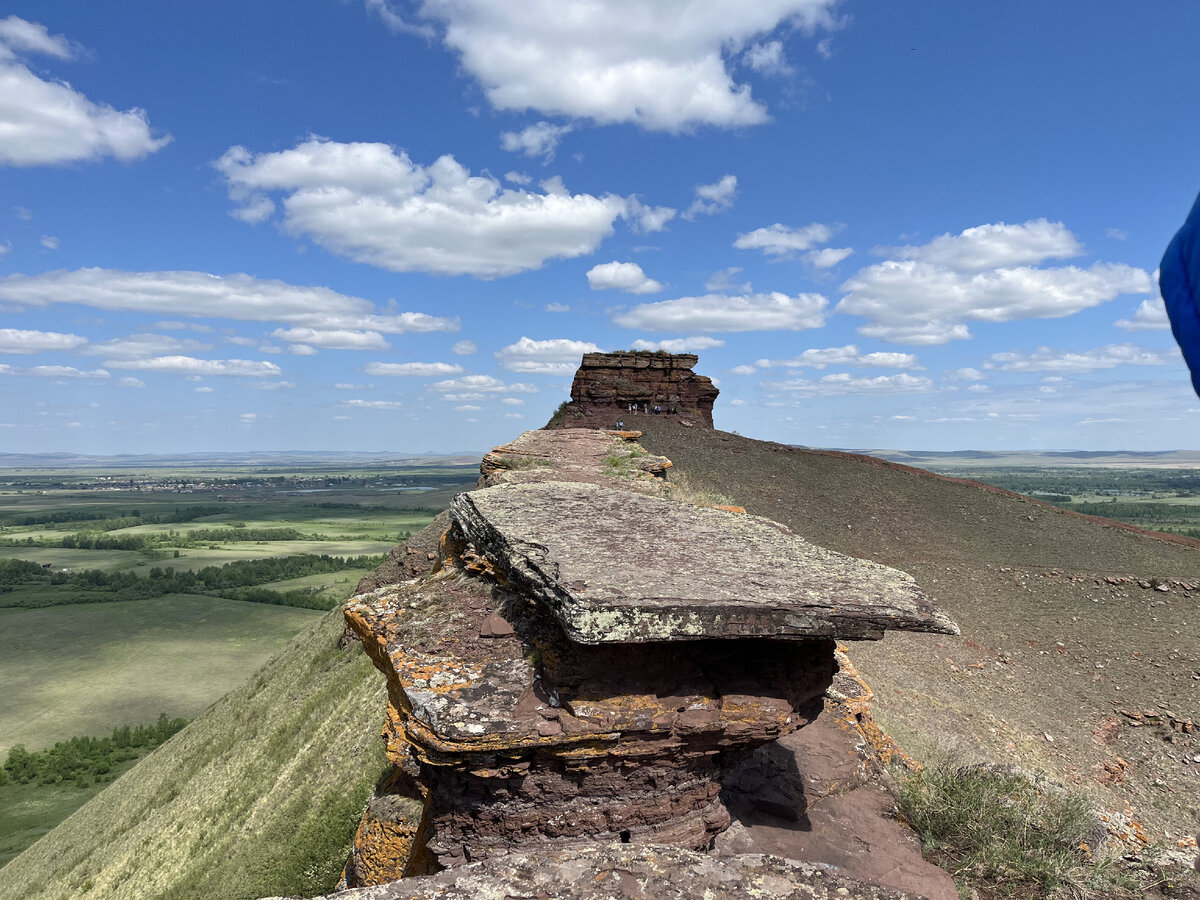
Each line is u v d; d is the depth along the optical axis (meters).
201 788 22.80
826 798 6.24
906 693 16.77
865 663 18.66
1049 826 5.75
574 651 4.68
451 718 4.28
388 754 5.30
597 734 4.41
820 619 4.49
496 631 5.09
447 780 4.65
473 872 3.73
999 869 5.27
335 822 11.60
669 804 4.98
